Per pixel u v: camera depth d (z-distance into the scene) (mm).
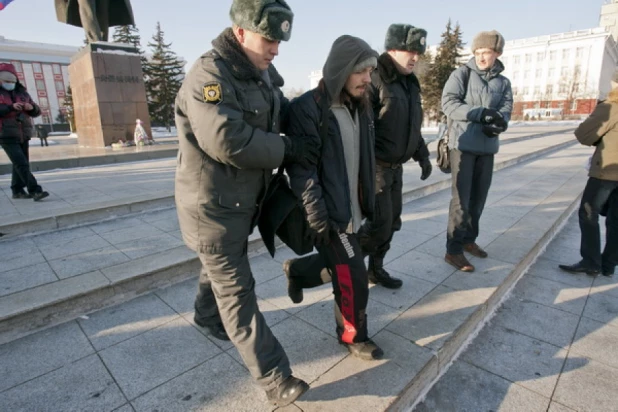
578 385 2096
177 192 1704
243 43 1592
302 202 1816
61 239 3799
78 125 13992
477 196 3314
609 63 61531
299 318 2508
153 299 2807
